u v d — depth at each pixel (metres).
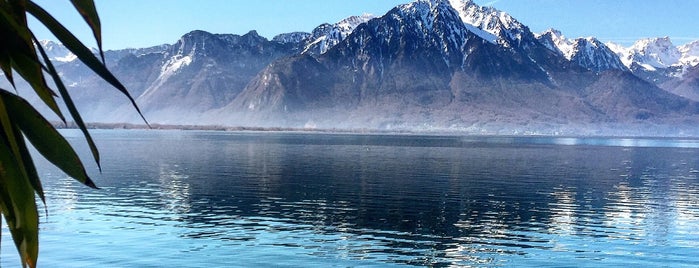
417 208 49.72
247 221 42.34
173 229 38.94
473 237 37.94
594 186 70.06
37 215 3.55
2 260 31.33
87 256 31.66
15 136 3.45
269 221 42.47
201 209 47.72
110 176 74.94
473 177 78.19
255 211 46.97
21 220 3.49
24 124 3.51
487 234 38.94
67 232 37.50
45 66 3.46
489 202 54.06
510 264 31.38
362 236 37.66
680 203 55.44
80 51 3.41
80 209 46.62
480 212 47.94
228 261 31.11
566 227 41.78
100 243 34.62
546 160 121.06
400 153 138.38
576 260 32.31
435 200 54.88
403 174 81.06
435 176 78.62
